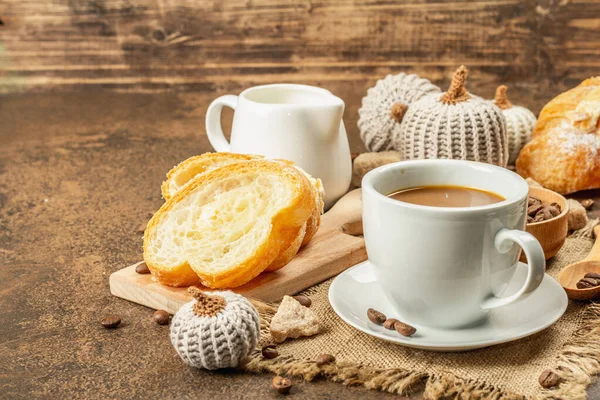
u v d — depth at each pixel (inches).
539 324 32.9
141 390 32.4
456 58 63.2
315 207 37.4
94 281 37.9
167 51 65.7
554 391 31.7
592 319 34.7
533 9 61.3
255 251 35.3
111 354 33.9
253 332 32.7
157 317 35.2
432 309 33.4
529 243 32.1
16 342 34.6
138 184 46.5
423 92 47.3
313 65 65.0
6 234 41.6
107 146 51.6
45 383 32.7
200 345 32.4
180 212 36.7
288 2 63.3
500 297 33.7
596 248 38.3
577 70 62.3
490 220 32.3
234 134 42.1
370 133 47.7
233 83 66.1
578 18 61.1
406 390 32.1
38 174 47.8
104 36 65.6
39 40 65.9
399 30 63.1
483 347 33.5
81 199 44.9
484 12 61.7
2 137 53.3
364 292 35.0
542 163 44.2
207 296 32.7
